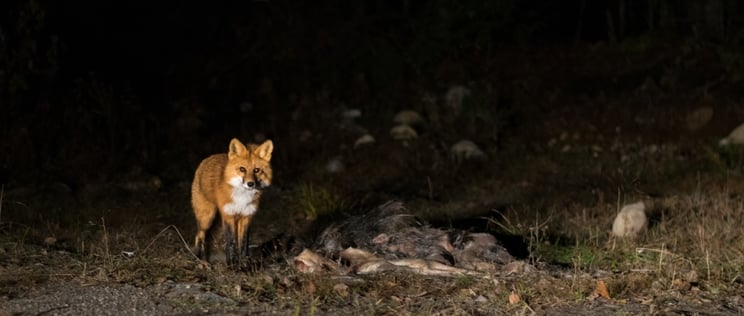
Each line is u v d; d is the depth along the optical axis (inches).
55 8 1045.2
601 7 1325.0
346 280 434.9
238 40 1168.2
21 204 641.6
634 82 1073.5
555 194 741.3
